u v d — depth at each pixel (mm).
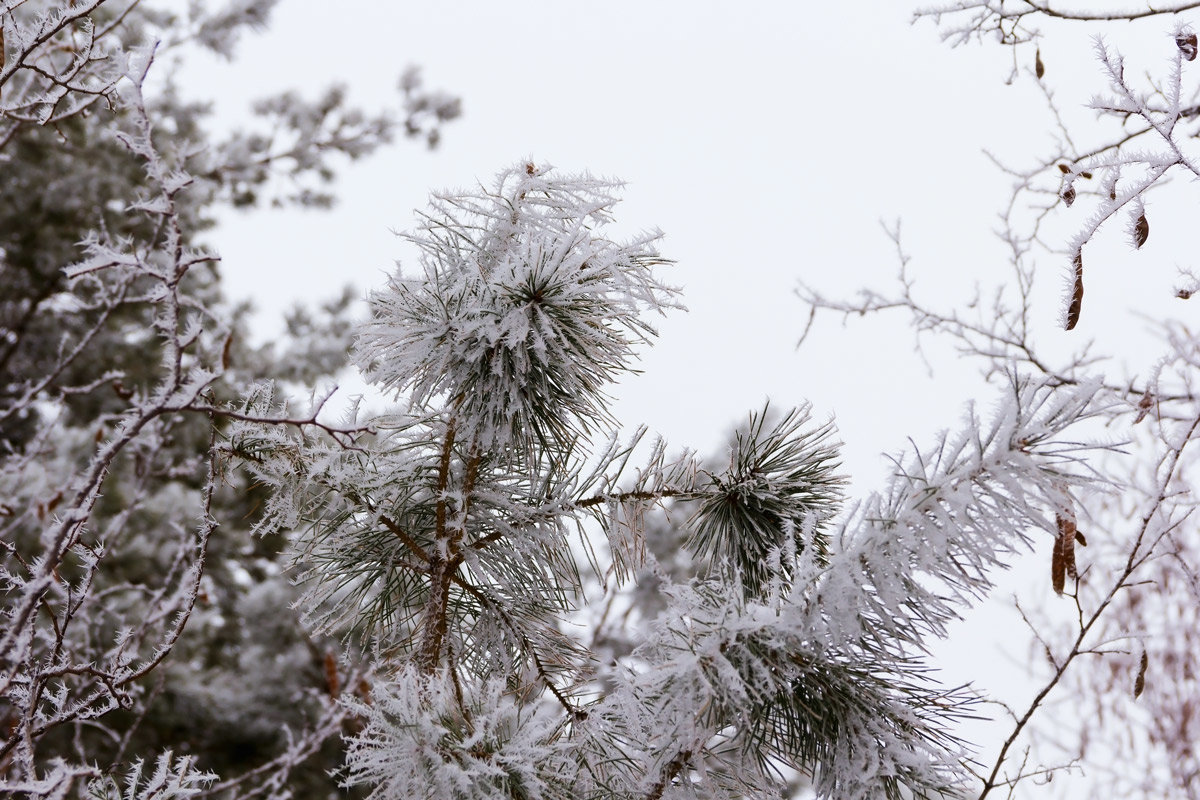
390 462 1434
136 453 1993
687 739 1293
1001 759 1391
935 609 1265
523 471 1441
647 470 1433
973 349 1855
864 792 1276
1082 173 1607
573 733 1364
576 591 1446
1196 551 1927
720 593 1310
